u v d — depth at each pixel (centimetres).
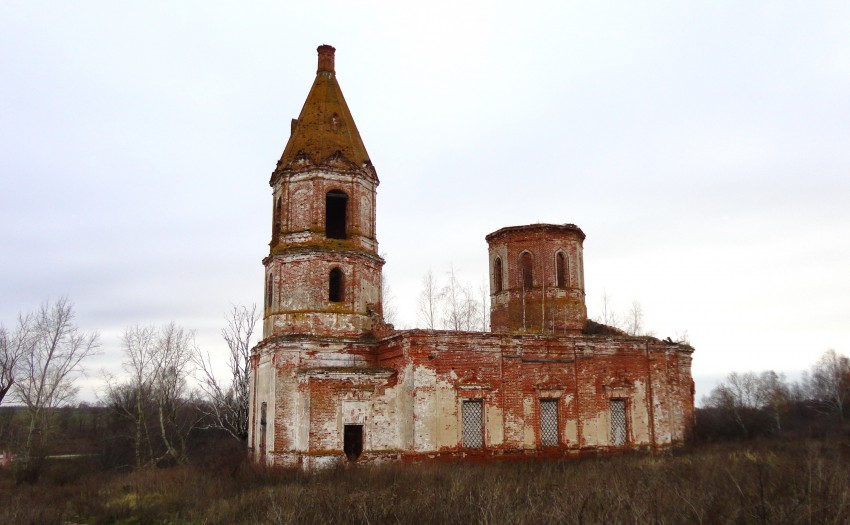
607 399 3253
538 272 3778
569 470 2358
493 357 3034
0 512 2430
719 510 1337
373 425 2881
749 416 6044
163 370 5500
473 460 2891
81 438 7050
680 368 3900
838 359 8688
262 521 1702
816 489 1413
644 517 1323
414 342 2869
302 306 3062
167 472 3456
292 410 2906
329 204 3425
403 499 1744
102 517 2303
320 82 3441
